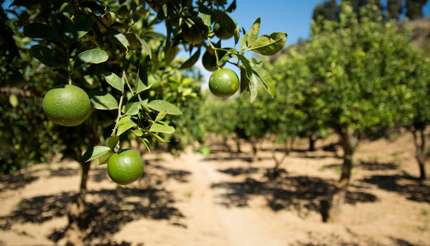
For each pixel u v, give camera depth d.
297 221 10.33
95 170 18.45
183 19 1.68
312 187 15.47
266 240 8.67
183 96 3.70
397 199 12.79
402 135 26.08
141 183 15.20
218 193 14.20
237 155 30.34
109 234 8.68
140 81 1.51
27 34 1.33
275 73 10.85
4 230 8.48
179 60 3.85
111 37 1.60
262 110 12.28
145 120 1.50
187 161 25.59
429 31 34.91
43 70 3.84
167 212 10.93
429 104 12.70
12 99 3.18
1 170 3.91
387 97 8.52
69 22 1.36
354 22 9.60
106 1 2.24
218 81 1.44
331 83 8.32
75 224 7.45
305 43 10.71
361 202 12.38
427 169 19.03
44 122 4.25
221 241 8.55
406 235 8.96
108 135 1.81
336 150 31.06
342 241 8.55
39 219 9.55
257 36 1.41
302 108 9.45
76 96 1.24
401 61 9.12
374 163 21.75
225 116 27.31
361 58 8.61
